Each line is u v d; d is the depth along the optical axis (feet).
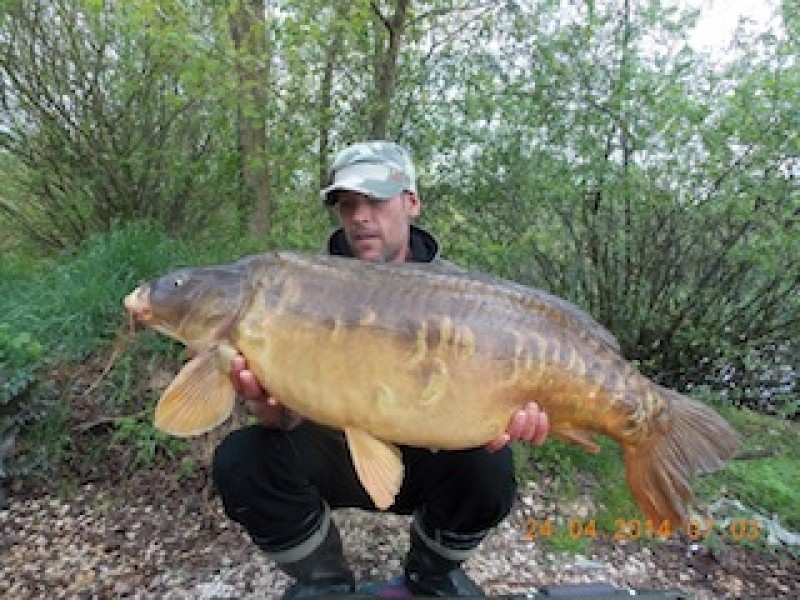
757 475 11.75
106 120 17.76
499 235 15.25
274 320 5.86
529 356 5.92
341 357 5.77
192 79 14.01
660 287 13.84
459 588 7.73
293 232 16.11
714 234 13.47
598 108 13.98
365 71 16.16
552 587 7.27
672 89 13.17
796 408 14.52
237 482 7.16
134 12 14.01
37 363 11.51
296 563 7.59
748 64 13.52
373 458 5.84
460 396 5.81
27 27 17.03
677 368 14.48
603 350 6.20
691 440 6.45
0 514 10.25
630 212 13.67
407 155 8.05
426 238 8.29
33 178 18.38
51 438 11.23
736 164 12.91
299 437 7.33
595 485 10.97
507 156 15.34
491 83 15.81
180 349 12.82
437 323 5.79
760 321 13.96
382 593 7.78
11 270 17.52
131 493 10.56
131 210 18.53
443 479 7.29
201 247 17.31
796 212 12.84
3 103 17.62
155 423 5.83
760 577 9.53
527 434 6.05
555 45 14.87
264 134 16.26
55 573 9.09
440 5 15.96
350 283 5.87
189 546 9.48
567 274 14.24
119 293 14.30
